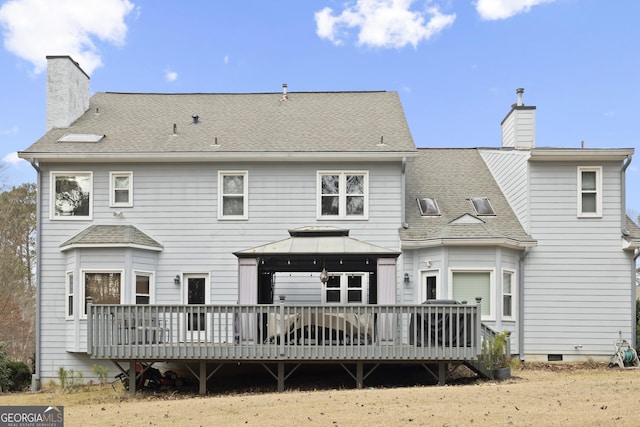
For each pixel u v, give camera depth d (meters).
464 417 10.14
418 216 20.14
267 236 19.44
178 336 14.96
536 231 19.25
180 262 19.38
